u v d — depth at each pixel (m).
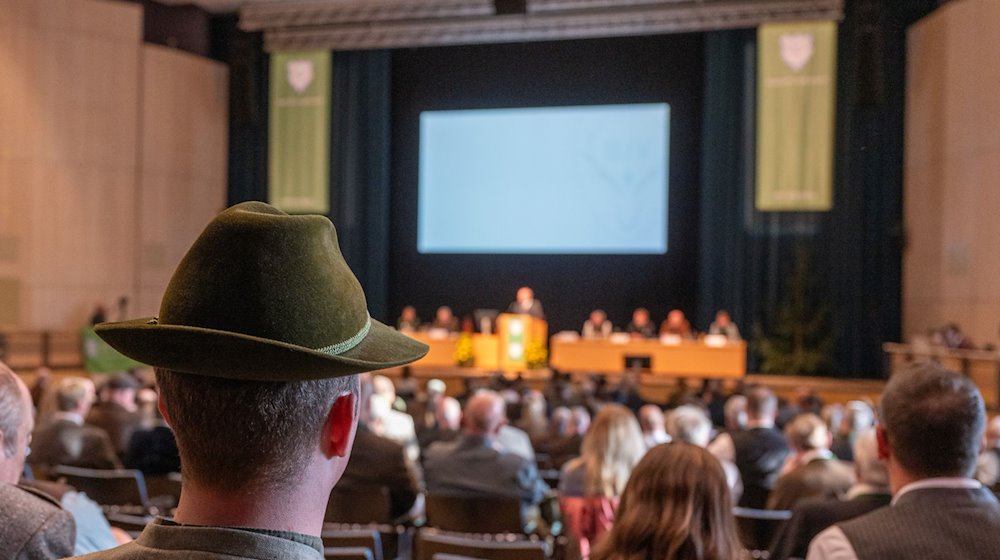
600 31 15.62
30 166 15.81
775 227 15.45
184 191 17.45
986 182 13.05
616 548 1.79
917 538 1.75
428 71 17.25
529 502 4.70
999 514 1.78
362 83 17.16
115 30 16.66
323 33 16.78
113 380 6.52
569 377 13.60
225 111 18.06
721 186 15.58
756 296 15.43
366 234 17.14
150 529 0.95
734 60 15.51
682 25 15.25
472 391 11.34
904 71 15.19
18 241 15.70
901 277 15.16
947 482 1.82
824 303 14.95
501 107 16.84
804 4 14.53
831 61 14.50
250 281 0.94
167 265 17.23
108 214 16.58
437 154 16.95
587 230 16.27
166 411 0.97
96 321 15.70
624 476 3.45
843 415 6.48
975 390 1.85
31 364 15.66
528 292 14.27
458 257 17.25
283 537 0.93
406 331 14.59
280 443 0.94
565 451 6.42
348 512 4.70
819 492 4.19
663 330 13.78
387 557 4.73
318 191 16.84
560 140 16.38
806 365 14.78
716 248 15.62
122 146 16.73
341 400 1.00
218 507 0.94
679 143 16.19
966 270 13.41
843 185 15.20
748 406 5.61
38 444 5.14
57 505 1.75
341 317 0.98
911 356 13.46
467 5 16.19
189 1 17.48
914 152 14.88
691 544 1.73
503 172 16.62
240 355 0.90
